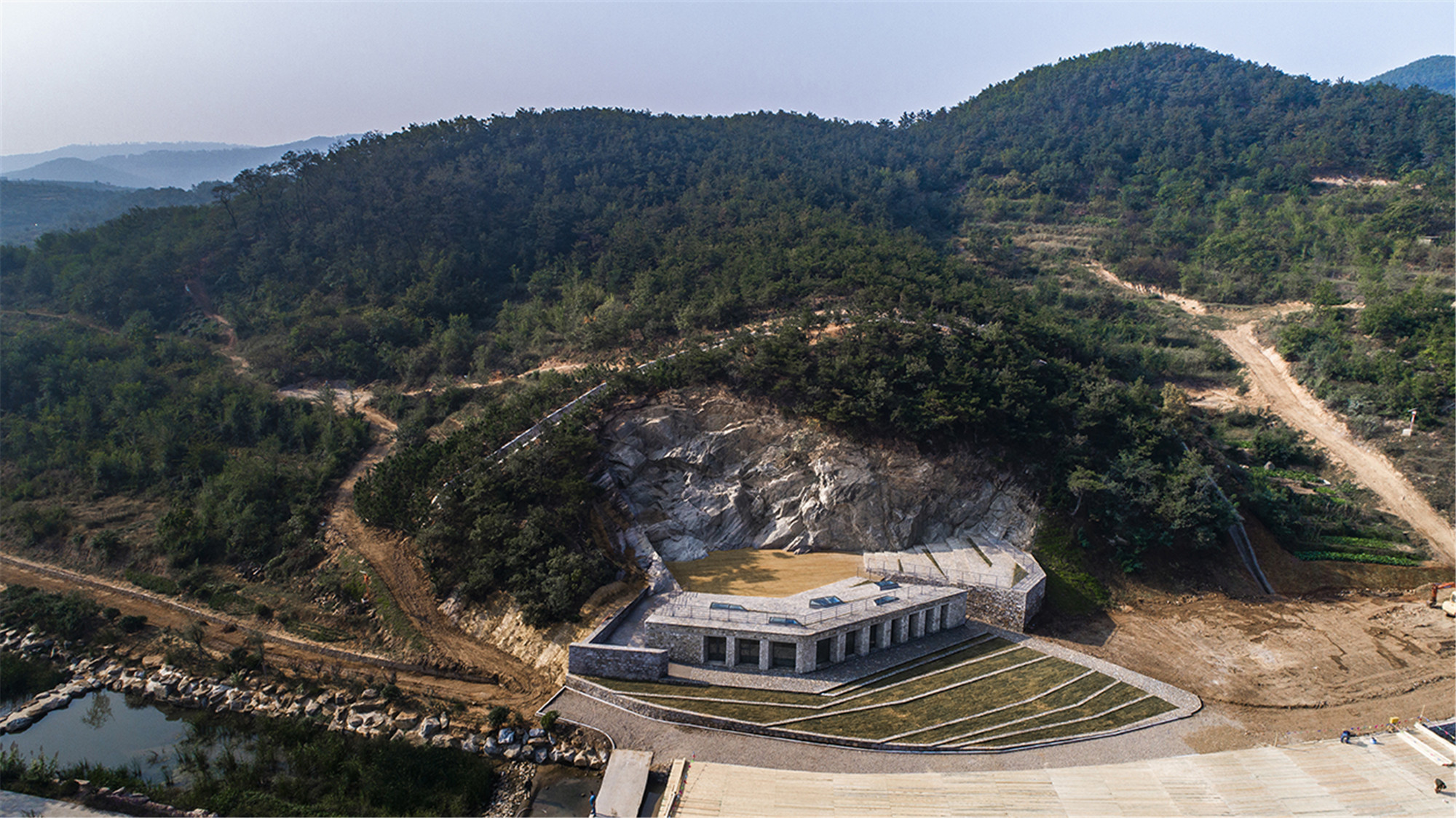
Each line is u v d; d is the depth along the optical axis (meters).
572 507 62.44
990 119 195.75
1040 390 71.38
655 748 45.38
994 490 68.94
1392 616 63.19
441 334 101.94
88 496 80.81
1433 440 85.88
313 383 97.56
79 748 49.78
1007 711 49.16
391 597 61.06
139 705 54.69
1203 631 60.19
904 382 70.75
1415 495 80.94
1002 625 59.94
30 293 126.88
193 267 125.94
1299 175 154.50
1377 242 127.44
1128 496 66.31
